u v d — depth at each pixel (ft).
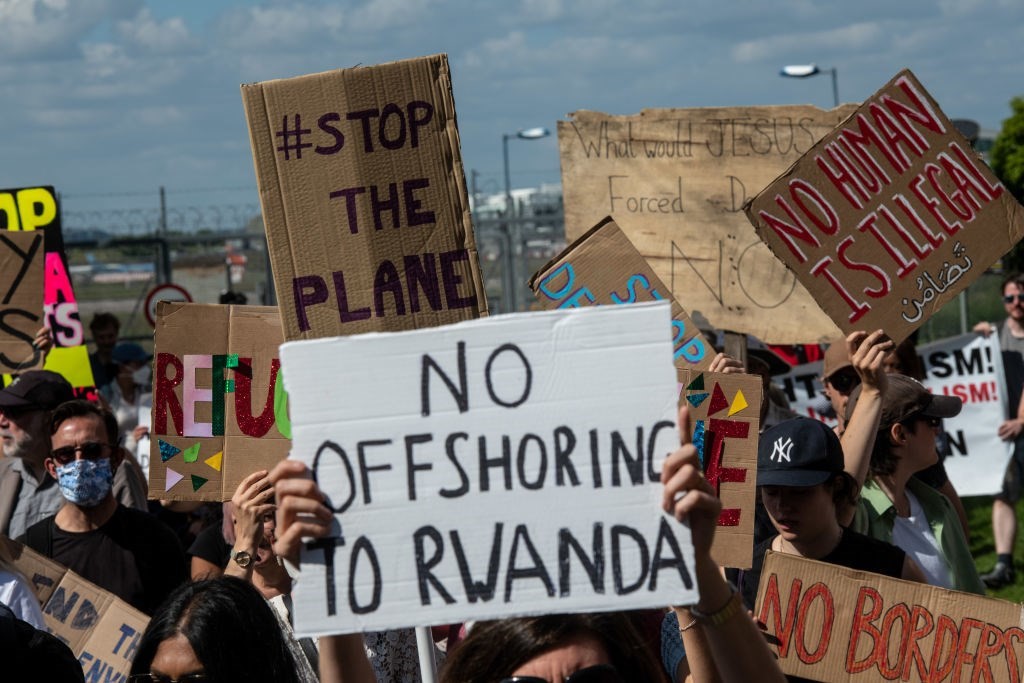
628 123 19.16
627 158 19.16
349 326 10.24
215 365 12.57
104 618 14.14
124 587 15.96
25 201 22.77
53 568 14.23
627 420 7.56
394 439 7.66
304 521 7.57
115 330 36.04
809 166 14.34
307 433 7.68
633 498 7.48
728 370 15.01
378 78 10.25
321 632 7.52
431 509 7.59
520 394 7.63
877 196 14.34
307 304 10.25
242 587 9.50
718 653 7.51
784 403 24.12
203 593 9.34
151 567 16.25
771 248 14.33
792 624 11.85
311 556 7.59
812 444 12.25
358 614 7.54
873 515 14.33
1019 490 30.27
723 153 18.98
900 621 11.87
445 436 7.64
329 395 7.70
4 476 19.16
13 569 13.55
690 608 7.68
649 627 10.50
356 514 7.61
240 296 37.35
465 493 7.60
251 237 57.00
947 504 15.02
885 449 14.32
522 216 62.95
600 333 7.62
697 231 19.03
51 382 19.12
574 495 7.52
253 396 12.55
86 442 15.87
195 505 22.54
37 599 13.71
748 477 12.00
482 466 7.61
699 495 7.35
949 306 53.31
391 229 10.27
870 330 14.28
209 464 12.51
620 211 19.17
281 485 7.60
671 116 19.08
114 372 33.22
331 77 10.23
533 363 7.64
